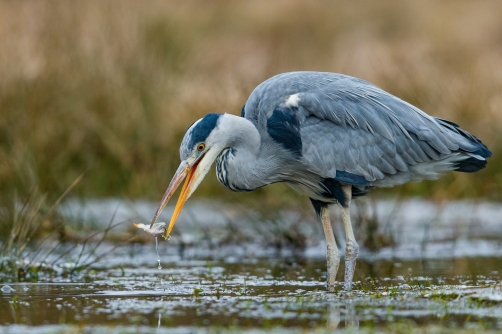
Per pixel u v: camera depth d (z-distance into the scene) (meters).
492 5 29.06
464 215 15.74
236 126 10.38
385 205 16.20
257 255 13.27
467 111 18.12
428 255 13.02
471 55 21.17
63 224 13.34
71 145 16.92
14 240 12.14
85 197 16.03
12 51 17.81
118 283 10.57
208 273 11.49
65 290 10.02
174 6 22.14
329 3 29.52
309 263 12.50
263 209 14.90
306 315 8.27
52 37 18.16
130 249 13.55
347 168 10.58
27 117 16.64
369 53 23.36
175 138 17.67
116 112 17.77
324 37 26.94
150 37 19.31
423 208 16.23
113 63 18.47
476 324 7.79
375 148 10.61
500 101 19.22
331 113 10.54
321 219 11.01
